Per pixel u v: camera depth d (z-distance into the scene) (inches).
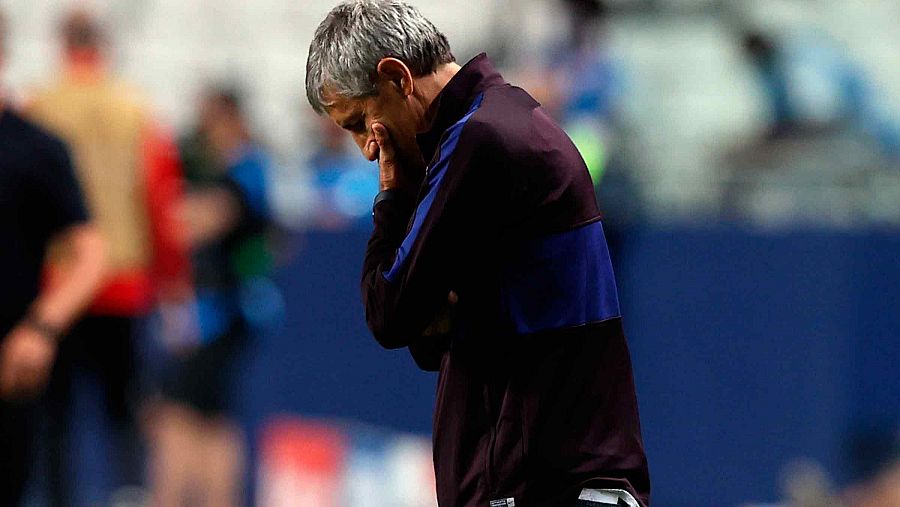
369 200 1167.6
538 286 418.3
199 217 1026.7
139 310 1013.8
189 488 1045.8
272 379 1074.1
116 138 992.9
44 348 742.5
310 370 1079.6
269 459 1069.1
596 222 428.5
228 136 1041.5
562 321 418.6
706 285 1101.7
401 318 422.3
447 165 413.7
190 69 1568.7
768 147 1248.2
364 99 428.1
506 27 1466.5
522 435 418.9
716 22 1391.5
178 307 1074.7
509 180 412.2
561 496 418.6
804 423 1104.2
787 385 1106.1
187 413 1043.3
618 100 1143.0
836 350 1105.4
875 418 1103.0
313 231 1086.4
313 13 1638.8
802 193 1225.4
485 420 426.3
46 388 896.3
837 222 1140.5
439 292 418.9
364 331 1079.6
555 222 418.0
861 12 1435.8
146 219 1000.9
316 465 1077.8
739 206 1218.0
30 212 746.2
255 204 1032.2
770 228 1106.7
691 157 1250.0
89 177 987.9
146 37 1576.0
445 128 421.4
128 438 1082.7
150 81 1547.7
